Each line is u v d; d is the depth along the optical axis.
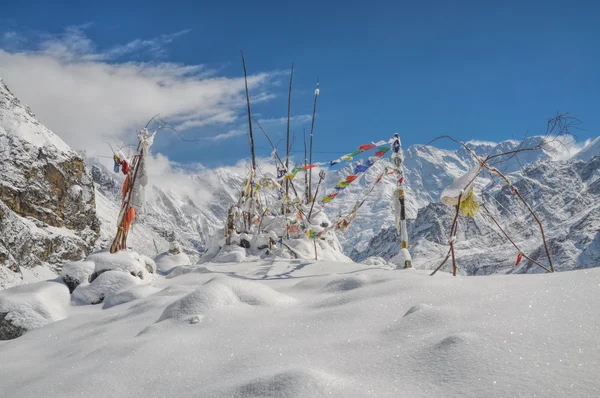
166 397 5.07
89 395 5.31
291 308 7.04
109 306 10.48
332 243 16.08
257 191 15.75
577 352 4.17
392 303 6.30
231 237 14.93
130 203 12.68
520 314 4.97
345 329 5.86
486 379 4.09
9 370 6.92
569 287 5.33
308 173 17.08
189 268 12.91
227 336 6.20
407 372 4.47
